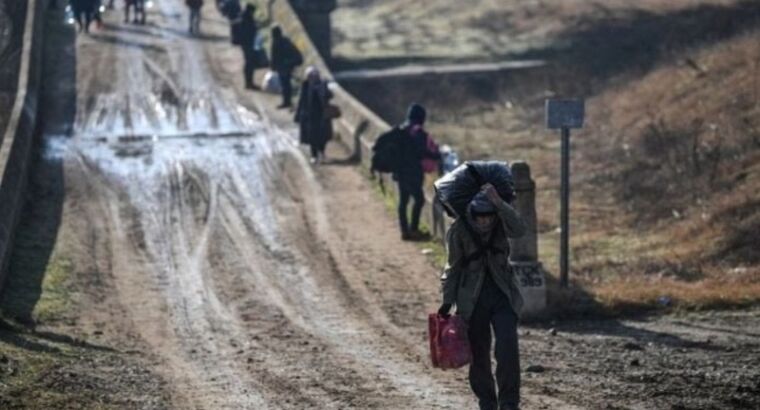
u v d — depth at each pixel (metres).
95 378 38.62
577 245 73.88
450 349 29.03
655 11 159.38
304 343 45.47
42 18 126.75
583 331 48.19
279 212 73.00
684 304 52.19
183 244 65.38
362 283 57.22
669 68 127.62
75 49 128.38
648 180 89.75
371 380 38.78
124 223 69.81
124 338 46.75
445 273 29.64
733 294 53.28
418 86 140.38
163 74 118.81
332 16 186.00
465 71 141.38
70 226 68.62
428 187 71.44
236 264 61.19
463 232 29.41
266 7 145.62
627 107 118.19
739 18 143.25
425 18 177.25
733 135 93.75
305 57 119.00
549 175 98.94
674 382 37.78
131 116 102.81
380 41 162.88
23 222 68.56
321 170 84.25
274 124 100.19
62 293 54.41
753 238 69.38
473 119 130.50
